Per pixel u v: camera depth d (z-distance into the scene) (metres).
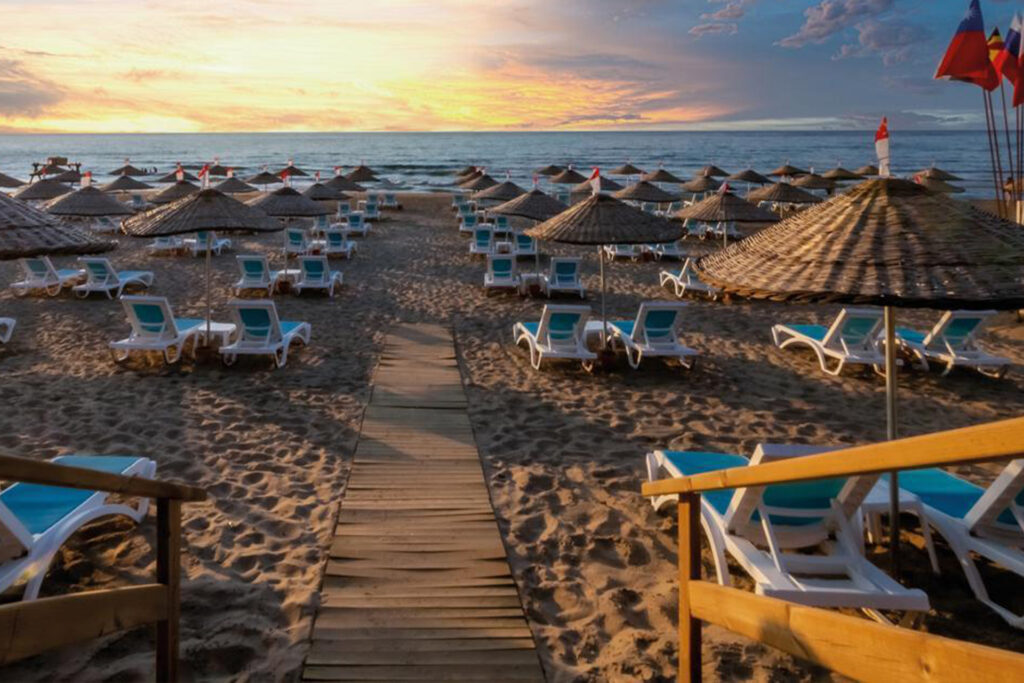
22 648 1.24
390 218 24.42
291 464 4.90
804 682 2.75
